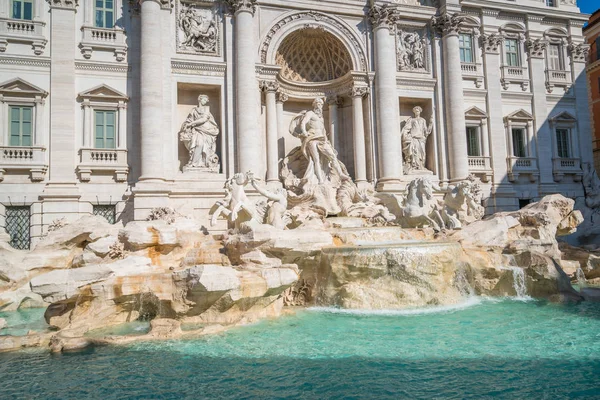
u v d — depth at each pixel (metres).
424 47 31.56
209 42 26.55
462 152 30.41
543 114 34.56
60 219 22.94
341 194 26.11
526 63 34.88
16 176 23.27
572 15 35.84
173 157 25.16
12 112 23.58
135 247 16.73
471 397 8.33
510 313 15.14
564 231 22.30
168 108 25.23
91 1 25.33
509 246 19.55
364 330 13.20
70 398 8.66
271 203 20.33
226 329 13.42
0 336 12.33
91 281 14.32
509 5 33.97
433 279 16.70
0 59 23.41
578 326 13.20
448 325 13.62
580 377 9.23
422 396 8.41
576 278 20.86
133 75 25.59
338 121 30.75
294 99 30.42
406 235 20.50
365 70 29.41
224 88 26.44
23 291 17.19
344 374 9.63
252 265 15.88
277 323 14.20
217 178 25.77
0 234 19.31
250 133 25.72
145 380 9.51
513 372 9.57
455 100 30.77
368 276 16.61
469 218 23.11
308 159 27.08
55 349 11.55
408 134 30.80
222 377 9.60
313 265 17.53
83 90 24.67
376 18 29.34
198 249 17.41
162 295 14.09
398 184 28.22
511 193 32.66
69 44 24.53
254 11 26.83
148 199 23.53
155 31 24.62
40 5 24.48
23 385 9.32
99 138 24.92
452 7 31.19
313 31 28.98
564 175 34.75
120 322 14.55
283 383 9.20
